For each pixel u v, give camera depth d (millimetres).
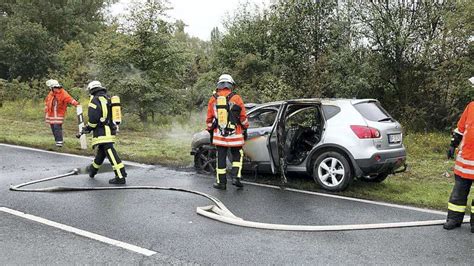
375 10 13586
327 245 4648
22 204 6078
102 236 4836
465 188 5250
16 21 28703
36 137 13141
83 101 21500
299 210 6012
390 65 13781
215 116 7211
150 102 16641
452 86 13211
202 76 19375
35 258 4223
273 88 14609
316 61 14672
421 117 13602
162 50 16562
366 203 6426
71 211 5773
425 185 7777
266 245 4621
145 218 5508
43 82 23484
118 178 7430
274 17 17109
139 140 13320
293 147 7582
